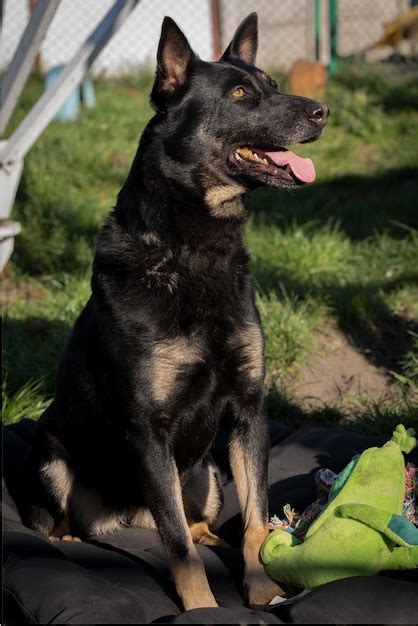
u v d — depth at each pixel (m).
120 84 12.49
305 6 13.67
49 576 2.87
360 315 5.86
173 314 3.16
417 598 2.59
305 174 3.45
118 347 3.19
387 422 4.54
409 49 12.85
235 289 3.26
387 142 9.45
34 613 2.72
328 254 6.67
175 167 3.29
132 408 3.18
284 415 4.90
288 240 6.84
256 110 3.41
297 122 3.44
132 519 3.69
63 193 7.95
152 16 13.29
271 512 3.59
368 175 8.71
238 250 3.34
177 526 3.06
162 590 3.03
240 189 3.36
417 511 3.08
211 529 3.79
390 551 2.78
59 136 9.47
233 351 3.23
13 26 12.95
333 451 3.94
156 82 3.41
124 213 3.34
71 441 3.58
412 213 7.64
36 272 6.88
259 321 3.33
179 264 3.20
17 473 4.08
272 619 2.54
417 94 10.49
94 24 13.10
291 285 6.23
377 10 15.52
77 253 6.93
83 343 3.47
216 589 3.09
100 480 3.57
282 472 3.91
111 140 9.62
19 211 7.68
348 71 11.50
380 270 6.62
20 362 5.25
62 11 13.07
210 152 3.33
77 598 2.72
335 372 5.35
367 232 7.37
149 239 3.23
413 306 6.02
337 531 2.80
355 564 2.75
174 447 3.34
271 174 3.39
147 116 10.37
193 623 2.48
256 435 3.28
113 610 2.66
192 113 3.35
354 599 2.57
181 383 3.20
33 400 4.83
